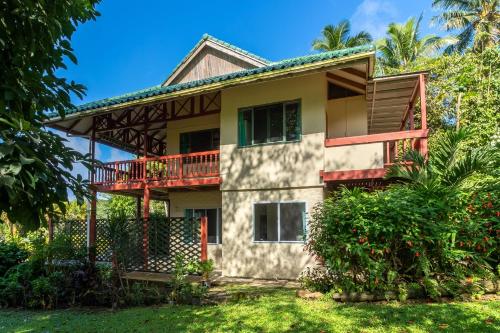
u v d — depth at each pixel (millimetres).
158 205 21047
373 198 6160
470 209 6023
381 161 9164
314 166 9812
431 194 6156
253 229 10469
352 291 6023
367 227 5758
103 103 11492
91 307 7316
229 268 10633
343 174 9430
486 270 5863
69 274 7766
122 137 15844
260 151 10594
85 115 11867
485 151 6520
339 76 10828
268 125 10664
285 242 10016
